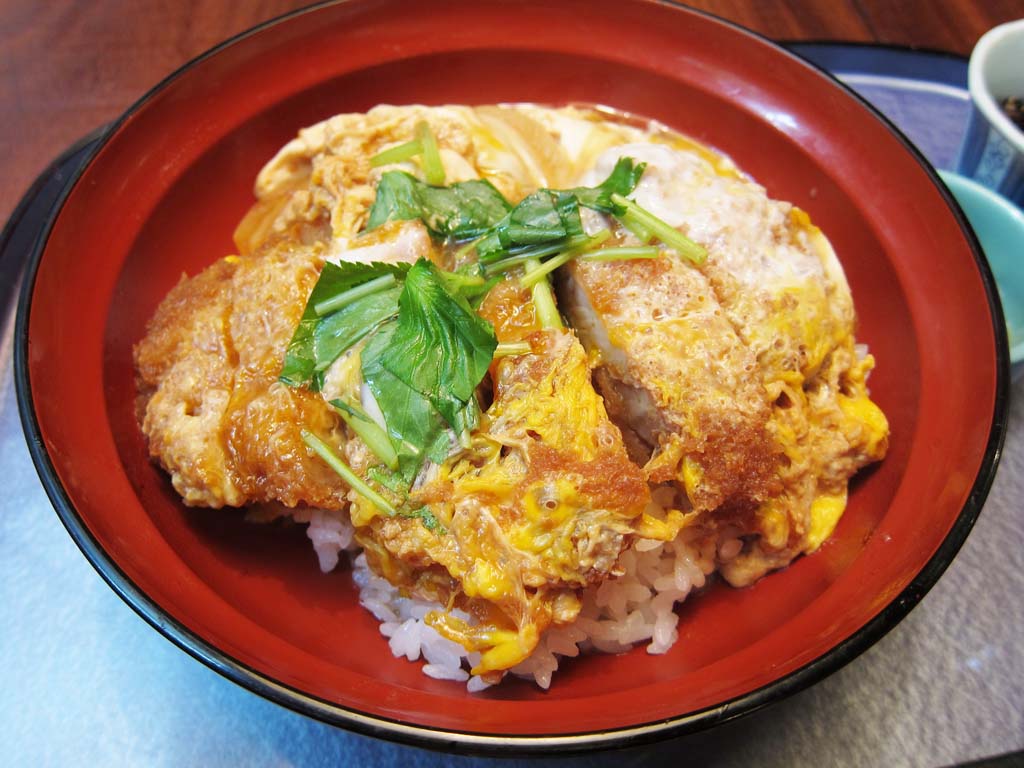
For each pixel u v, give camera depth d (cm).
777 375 16
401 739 12
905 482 16
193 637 12
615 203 16
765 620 15
